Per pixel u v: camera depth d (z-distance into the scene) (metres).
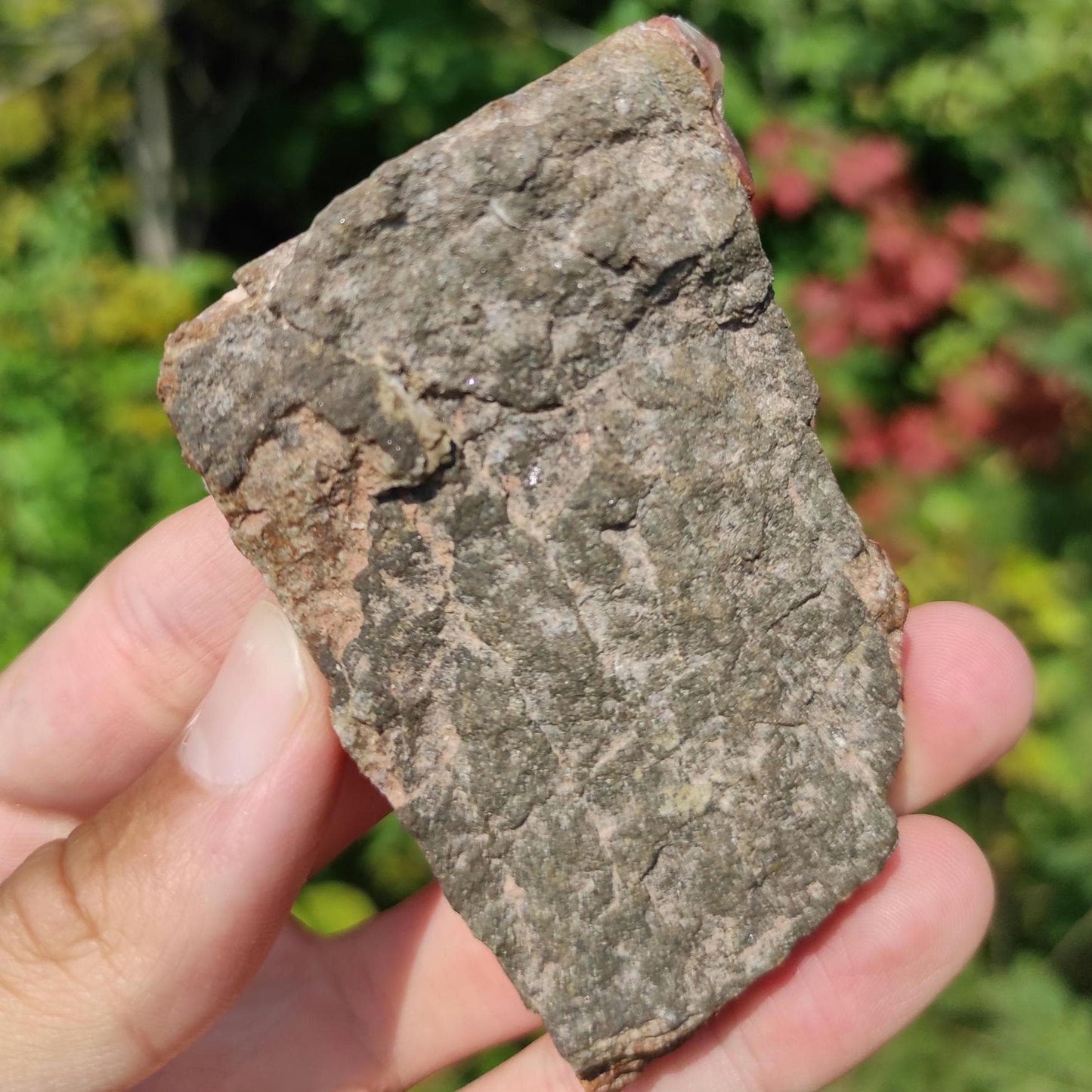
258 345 0.12
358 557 0.12
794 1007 0.15
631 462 0.13
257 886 0.13
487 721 0.13
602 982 0.13
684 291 0.13
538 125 0.12
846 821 0.13
